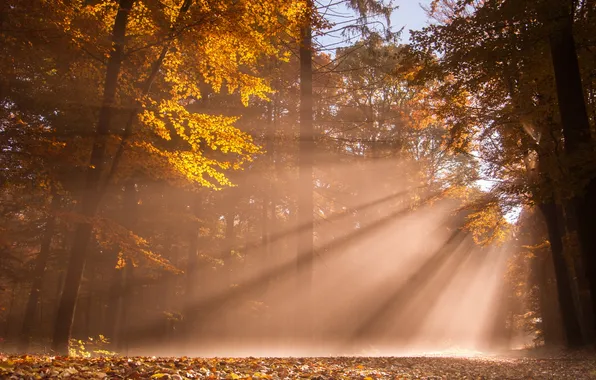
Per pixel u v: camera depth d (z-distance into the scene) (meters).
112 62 11.93
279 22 12.21
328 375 7.28
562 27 10.78
